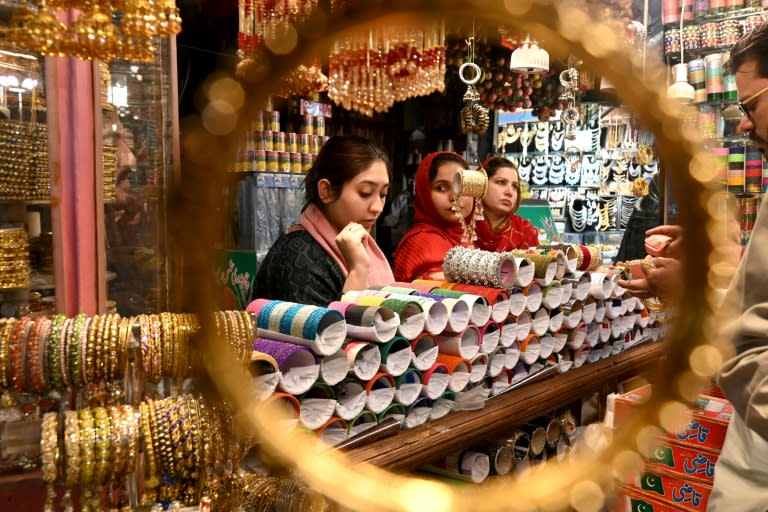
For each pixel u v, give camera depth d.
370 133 3.27
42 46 0.58
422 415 1.13
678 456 1.02
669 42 2.64
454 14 0.21
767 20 0.88
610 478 0.23
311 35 0.21
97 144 0.92
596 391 1.58
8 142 0.86
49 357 0.63
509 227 2.22
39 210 0.90
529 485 0.25
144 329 0.66
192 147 0.21
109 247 0.94
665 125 0.21
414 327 1.09
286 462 0.28
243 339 0.55
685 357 0.22
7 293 0.89
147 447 0.60
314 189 1.59
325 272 1.49
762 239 0.70
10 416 0.70
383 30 0.21
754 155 2.20
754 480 0.88
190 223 0.22
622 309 1.70
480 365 1.27
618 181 3.70
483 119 2.39
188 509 0.65
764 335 0.66
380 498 0.26
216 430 0.56
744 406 0.69
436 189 1.93
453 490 0.26
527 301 1.39
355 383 0.99
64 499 0.65
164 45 0.96
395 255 1.94
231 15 2.44
